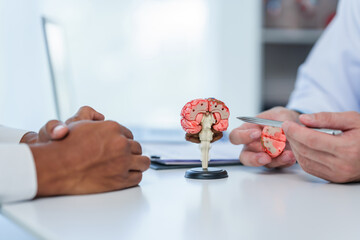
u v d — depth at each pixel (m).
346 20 1.62
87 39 2.97
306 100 1.55
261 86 3.12
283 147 0.92
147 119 3.06
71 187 0.64
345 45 1.57
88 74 2.98
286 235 0.45
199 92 3.10
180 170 0.96
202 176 0.83
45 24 1.35
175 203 0.60
